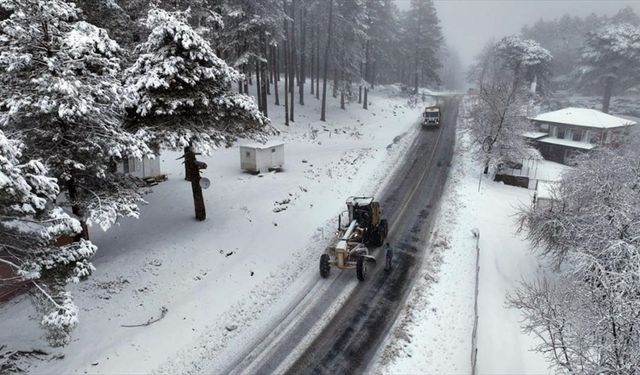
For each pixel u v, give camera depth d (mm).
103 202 14172
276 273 17500
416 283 17047
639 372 8938
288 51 53625
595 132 41250
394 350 13016
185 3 24875
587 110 45406
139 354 12539
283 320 14562
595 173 17531
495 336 14070
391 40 70750
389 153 38062
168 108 16938
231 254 18562
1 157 8609
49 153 13516
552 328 11062
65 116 12844
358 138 44312
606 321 9883
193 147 17484
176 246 18641
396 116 57469
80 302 14516
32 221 9898
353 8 47812
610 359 9633
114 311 14375
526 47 67500
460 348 13352
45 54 12719
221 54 35750
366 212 19188
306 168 31422
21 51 12398
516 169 36188
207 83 17984
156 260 17516
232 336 13680
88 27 13656
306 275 17625
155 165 26438
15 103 12242
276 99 49594
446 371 12305
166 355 12625
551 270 19094
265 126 20094
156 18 16625
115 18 22453
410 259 19141
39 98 12516
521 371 12578
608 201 16328
